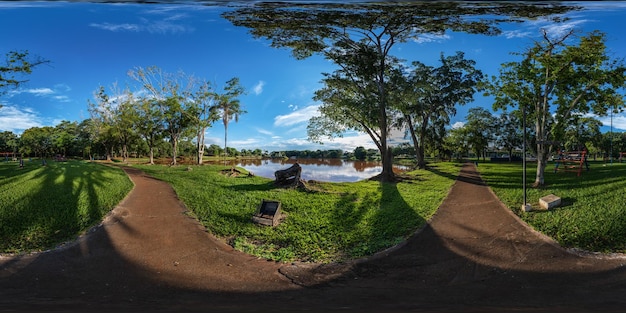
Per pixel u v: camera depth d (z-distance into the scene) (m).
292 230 11.17
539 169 17.11
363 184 21.77
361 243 9.87
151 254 8.74
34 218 10.88
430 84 29.50
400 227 11.13
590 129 36.25
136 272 7.64
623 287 6.46
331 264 8.31
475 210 12.95
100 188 15.96
